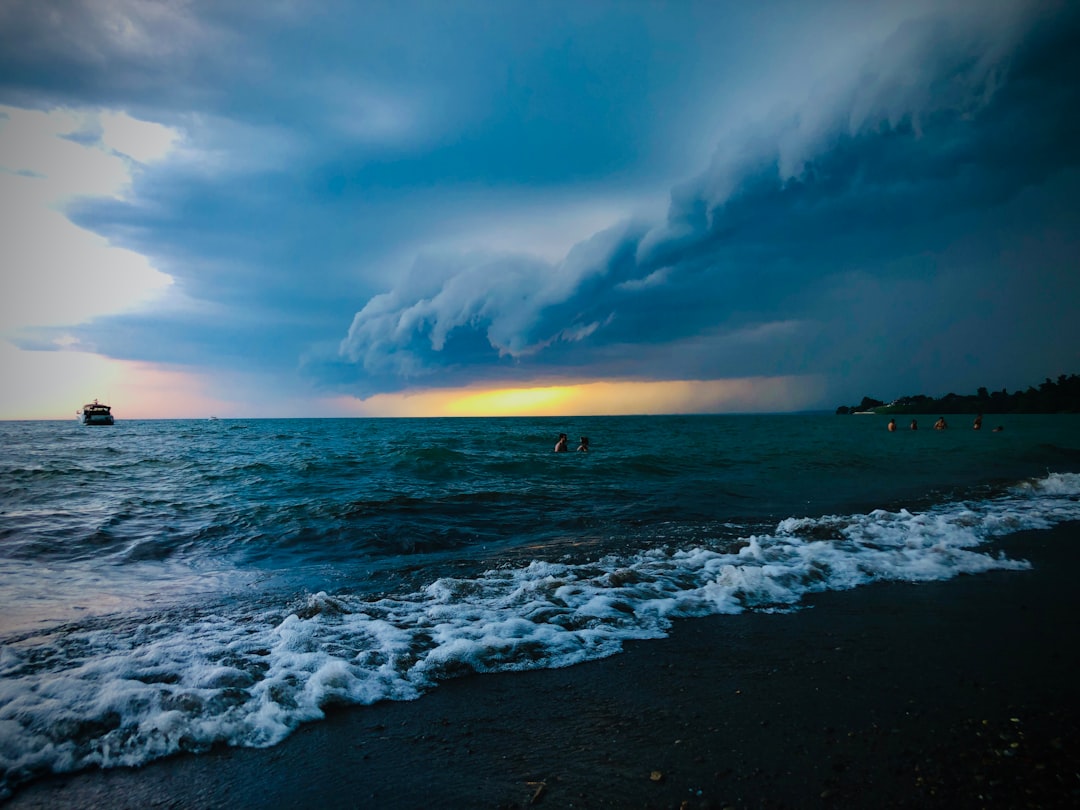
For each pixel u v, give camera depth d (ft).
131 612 19.84
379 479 58.44
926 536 31.01
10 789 9.98
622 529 34.88
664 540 31.32
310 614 18.99
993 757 10.85
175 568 26.53
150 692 13.05
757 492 50.39
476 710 13.07
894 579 23.75
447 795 9.89
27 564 26.66
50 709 12.22
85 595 22.04
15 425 446.60
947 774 10.31
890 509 41.39
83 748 11.14
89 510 39.68
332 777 10.47
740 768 10.55
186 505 41.88
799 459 79.82
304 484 54.34
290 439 152.46
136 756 11.03
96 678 13.87
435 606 20.10
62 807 9.55
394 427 287.48
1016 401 502.79
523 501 44.55
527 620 18.72
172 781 10.32
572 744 11.53
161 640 16.84
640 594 21.45
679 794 9.80
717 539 31.58
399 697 13.73
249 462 75.66
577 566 25.41
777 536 31.19
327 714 12.89
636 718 12.55
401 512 38.88
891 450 98.99
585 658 15.99
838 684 14.14
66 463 76.23
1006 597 21.36
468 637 17.19
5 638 17.04
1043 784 10.00
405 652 16.06
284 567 26.71
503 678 14.75
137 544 30.58
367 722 12.55
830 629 18.13
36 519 36.24
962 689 13.76
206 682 13.79
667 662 15.67
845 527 32.78
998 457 84.53
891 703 13.08
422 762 10.94
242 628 18.02
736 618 19.25
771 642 17.10
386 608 19.86
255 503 42.88
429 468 66.28
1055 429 192.95
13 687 13.12
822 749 11.16
